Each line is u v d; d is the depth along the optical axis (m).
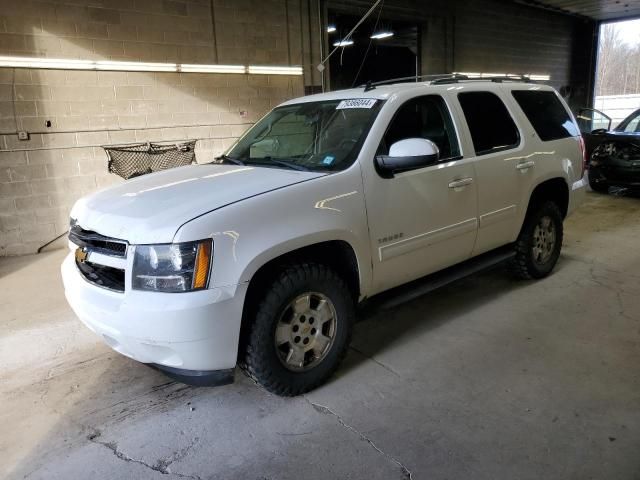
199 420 2.83
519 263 4.52
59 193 7.00
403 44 15.28
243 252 2.56
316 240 2.83
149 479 2.39
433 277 3.85
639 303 4.16
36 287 5.29
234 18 8.34
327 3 9.68
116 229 2.65
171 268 2.45
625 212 7.48
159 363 2.61
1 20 6.27
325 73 9.80
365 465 2.41
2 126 6.47
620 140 8.34
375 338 3.72
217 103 8.35
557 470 2.32
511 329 3.78
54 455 2.58
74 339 3.93
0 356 3.68
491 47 13.71
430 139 3.60
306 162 3.31
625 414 2.71
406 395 2.97
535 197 4.49
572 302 4.22
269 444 2.60
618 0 13.92
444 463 2.39
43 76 6.66
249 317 2.74
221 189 2.85
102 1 6.96
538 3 14.26
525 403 2.85
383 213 3.19
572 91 17.34
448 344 3.58
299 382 2.94
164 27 7.59
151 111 7.65
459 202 3.67
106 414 2.92
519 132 4.23
